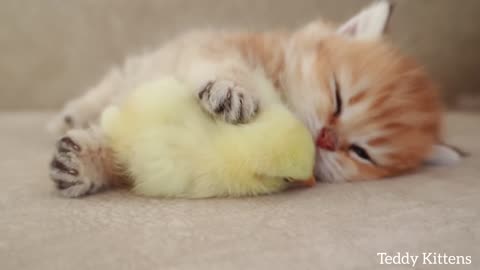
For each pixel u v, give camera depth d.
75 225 0.27
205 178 0.29
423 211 0.28
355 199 0.30
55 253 0.25
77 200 0.29
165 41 0.54
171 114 0.29
